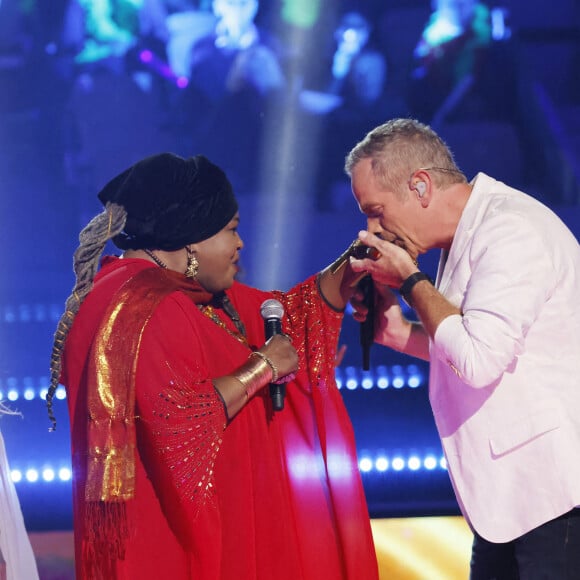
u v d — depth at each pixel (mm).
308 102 32406
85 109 31953
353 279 11805
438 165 10766
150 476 10367
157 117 32188
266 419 11180
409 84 32594
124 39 32406
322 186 32000
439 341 9859
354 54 32688
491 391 10039
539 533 9906
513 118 32125
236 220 11141
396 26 32781
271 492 10836
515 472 9945
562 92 32531
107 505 10055
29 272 29969
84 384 10344
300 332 11922
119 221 10695
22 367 26656
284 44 32656
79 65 32344
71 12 32375
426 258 29000
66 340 10570
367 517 11594
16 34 32438
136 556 10188
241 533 10492
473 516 10070
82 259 10633
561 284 10055
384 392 24109
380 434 22469
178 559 10312
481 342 9539
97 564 10164
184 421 10156
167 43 32531
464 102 32281
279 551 10758
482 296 9688
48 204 31141
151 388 10180
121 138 31938
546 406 9883
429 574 14547
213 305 11602
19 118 31891
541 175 31688
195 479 10156
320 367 11820
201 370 10414
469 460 10156
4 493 11609
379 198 10859
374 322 12156
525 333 9820
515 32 32531
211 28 32500
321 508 11539
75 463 10422
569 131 32031
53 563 16141
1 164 31484
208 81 32406
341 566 11461
